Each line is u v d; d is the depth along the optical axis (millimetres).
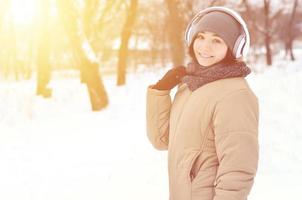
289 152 7062
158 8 35844
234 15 1911
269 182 5219
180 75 2141
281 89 15195
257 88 15867
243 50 1938
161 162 6586
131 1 21031
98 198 4973
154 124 2219
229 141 1823
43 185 5625
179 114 2031
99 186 5422
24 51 41719
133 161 6715
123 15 23656
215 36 1901
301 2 43000
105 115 12102
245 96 1863
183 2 21656
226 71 1892
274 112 11000
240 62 1934
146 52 45656
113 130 9703
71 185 5555
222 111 1851
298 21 45188
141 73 33281
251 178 1827
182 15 17625
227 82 1899
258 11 39281
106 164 6629
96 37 21141
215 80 1918
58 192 5293
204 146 1935
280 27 44312
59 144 8422
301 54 52688
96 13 20047
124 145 8000
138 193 5066
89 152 7582
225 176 1815
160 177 5734
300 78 18531
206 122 1909
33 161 7023
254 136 1838
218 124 1854
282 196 4652
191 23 2016
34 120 11430
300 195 4668
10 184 5707
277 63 38438
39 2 18172
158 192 5090
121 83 21234
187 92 2045
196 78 1946
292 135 8391
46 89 16422
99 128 10102
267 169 6020
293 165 6234
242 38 1911
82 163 6770
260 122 9836
